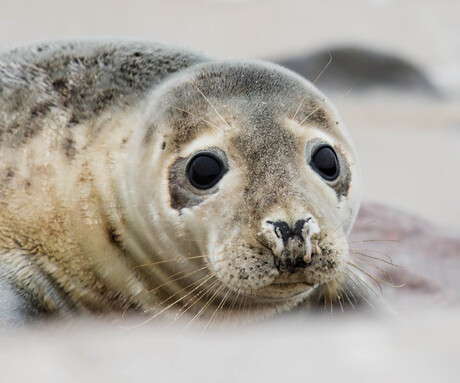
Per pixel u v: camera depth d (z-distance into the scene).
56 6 99.19
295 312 18.19
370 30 101.56
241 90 16.80
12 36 86.94
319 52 82.25
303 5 111.62
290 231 14.72
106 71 18.62
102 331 17.12
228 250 15.17
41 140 17.95
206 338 14.12
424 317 15.21
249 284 15.00
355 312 18.75
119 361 10.20
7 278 17.14
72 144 17.78
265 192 15.31
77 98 18.34
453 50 95.25
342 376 9.35
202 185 16.05
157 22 103.69
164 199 16.47
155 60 18.91
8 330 16.14
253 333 15.38
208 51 97.62
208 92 16.86
